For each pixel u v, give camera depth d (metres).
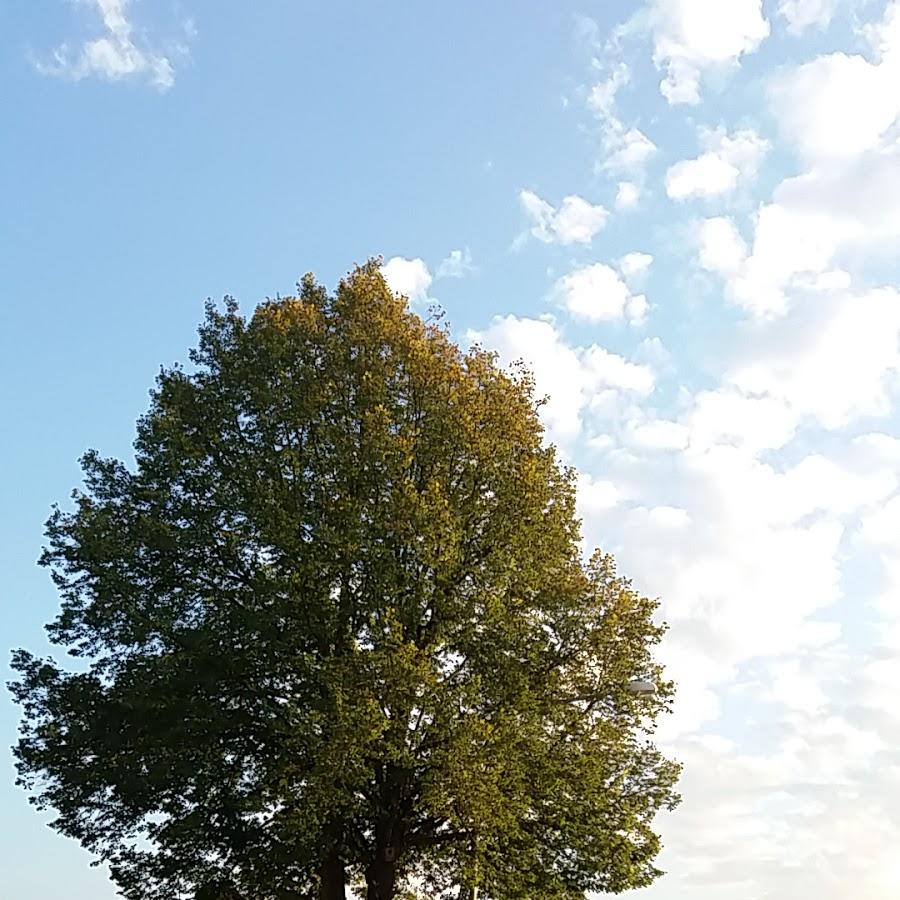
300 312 35.66
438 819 32.75
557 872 32.03
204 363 36.59
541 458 35.38
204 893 31.88
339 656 31.12
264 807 29.73
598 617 33.78
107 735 31.84
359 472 32.84
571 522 35.66
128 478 35.41
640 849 32.69
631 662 33.69
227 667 30.88
